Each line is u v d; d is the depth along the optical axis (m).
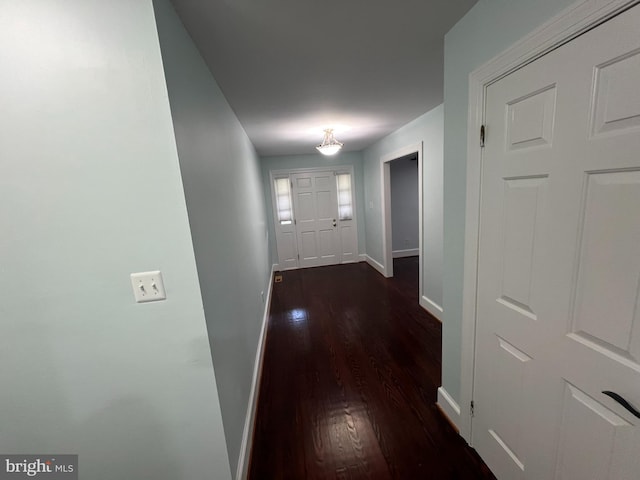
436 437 1.50
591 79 0.72
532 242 0.96
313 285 4.23
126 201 0.88
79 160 0.84
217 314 1.17
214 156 1.38
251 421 1.62
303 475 1.35
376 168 4.35
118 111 0.82
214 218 1.26
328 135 3.23
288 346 2.55
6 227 0.86
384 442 1.50
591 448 0.83
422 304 3.22
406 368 2.13
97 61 0.79
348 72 1.64
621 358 0.73
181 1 0.93
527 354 1.03
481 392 1.32
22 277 0.90
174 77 0.90
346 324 2.91
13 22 0.76
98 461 1.07
